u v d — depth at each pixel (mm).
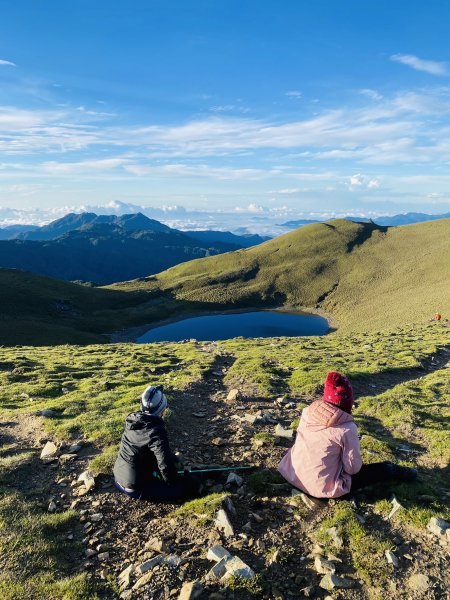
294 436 4648
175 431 4949
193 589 2369
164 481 3285
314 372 8672
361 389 7867
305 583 2508
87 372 10000
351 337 19094
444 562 2605
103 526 3080
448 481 3721
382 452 4262
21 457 4258
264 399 6719
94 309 85375
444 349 12742
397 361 10594
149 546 2812
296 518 3070
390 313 65875
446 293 63562
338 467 3160
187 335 70062
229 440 4609
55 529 3047
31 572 2588
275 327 75500
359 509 3129
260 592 2402
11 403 7262
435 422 5441
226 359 11797
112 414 5574
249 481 3568
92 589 2453
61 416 5828
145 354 13438
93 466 3941
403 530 2904
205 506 3158
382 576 2512
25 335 52656
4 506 3271
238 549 2758
